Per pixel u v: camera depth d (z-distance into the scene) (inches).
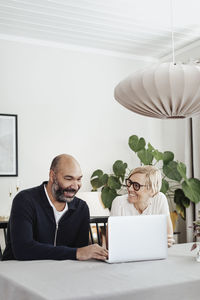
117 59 192.1
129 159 189.8
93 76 185.5
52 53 177.3
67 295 47.5
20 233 75.0
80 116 180.7
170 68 77.7
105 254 69.2
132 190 107.1
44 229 80.1
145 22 158.4
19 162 166.6
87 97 183.2
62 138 175.8
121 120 189.9
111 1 140.2
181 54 187.5
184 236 186.1
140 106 86.0
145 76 78.9
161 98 79.9
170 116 89.1
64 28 163.3
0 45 167.0
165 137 198.7
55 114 175.5
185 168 166.4
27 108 170.1
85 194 146.8
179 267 64.0
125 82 84.4
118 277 56.6
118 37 173.8
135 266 65.0
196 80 76.0
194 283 54.6
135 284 52.2
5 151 163.3
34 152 169.8
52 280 55.1
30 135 169.6
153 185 106.7
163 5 142.1
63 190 79.4
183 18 153.6
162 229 71.6
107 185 173.9
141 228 69.9
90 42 179.3
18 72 169.6
